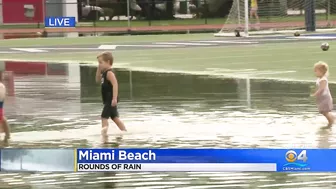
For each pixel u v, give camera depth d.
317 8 109.88
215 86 43.53
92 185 20.53
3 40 92.50
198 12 119.06
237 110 33.62
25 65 59.88
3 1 109.00
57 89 43.34
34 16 109.75
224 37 91.38
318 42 79.81
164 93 40.53
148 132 28.19
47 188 20.27
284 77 48.03
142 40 88.81
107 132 28.28
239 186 20.17
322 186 20.06
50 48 78.50
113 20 117.12
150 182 20.75
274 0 101.25
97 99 38.59
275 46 75.75
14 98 39.31
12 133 28.34
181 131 28.31
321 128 28.56
